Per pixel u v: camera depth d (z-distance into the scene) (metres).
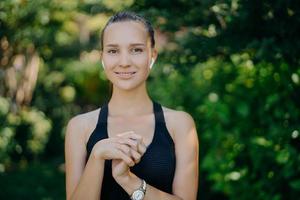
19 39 5.18
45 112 9.00
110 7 4.06
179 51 3.92
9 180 7.61
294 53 3.35
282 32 3.41
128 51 2.10
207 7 3.68
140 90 2.17
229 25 3.54
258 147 4.07
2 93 6.76
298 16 3.33
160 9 3.94
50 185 7.59
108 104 2.22
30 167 8.57
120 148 1.98
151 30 2.16
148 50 2.13
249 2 3.35
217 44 3.59
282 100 4.03
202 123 5.11
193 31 3.86
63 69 8.53
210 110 4.53
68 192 2.15
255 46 3.34
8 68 6.10
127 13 2.13
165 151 2.12
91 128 2.17
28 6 4.77
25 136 7.93
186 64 3.89
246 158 4.36
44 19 5.08
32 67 6.98
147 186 2.03
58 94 8.98
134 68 2.11
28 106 7.38
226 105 4.42
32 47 6.05
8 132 6.28
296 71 3.83
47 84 8.44
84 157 2.16
